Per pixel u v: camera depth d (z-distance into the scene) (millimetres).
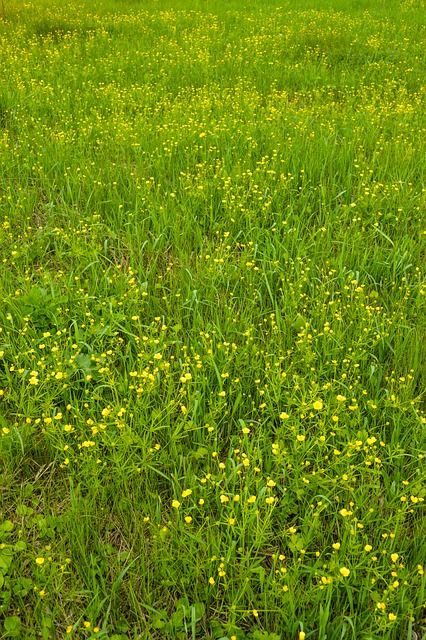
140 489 3357
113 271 5289
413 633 2811
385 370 4289
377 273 5258
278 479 3496
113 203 6156
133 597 2803
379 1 16594
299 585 2867
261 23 14094
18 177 6621
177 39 12891
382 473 3377
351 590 2855
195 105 8570
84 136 7625
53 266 5422
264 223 5883
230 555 2904
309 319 4484
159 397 3902
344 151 7133
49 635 2717
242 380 4102
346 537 3012
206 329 4379
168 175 6898
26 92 9172
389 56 11195
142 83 10000
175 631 2740
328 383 3727
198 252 5684
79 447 3332
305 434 3707
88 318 4500
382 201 6109
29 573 3025
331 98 9406
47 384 3922
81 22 14125
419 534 3102
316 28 13398
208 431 3732
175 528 3053
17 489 3432
